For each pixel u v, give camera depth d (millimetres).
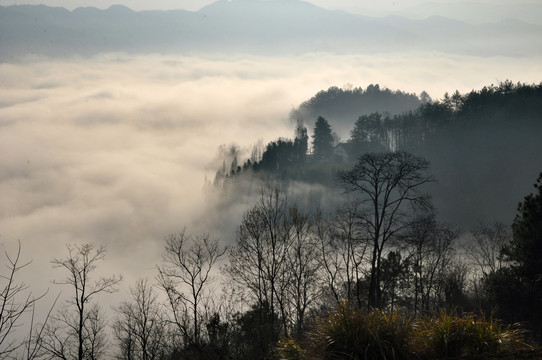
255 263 24578
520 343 9414
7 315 10141
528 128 139000
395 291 34688
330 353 9031
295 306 24812
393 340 9086
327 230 27688
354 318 9445
